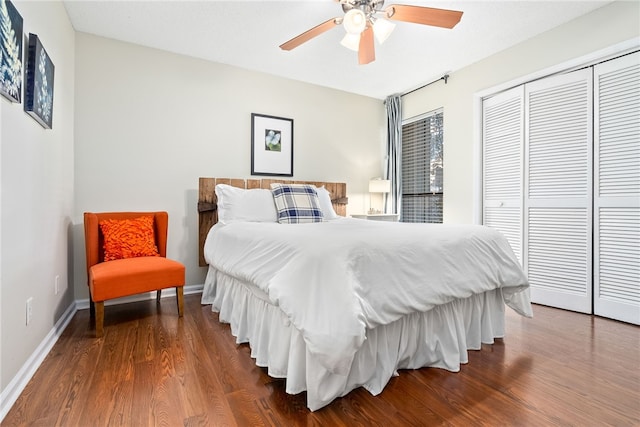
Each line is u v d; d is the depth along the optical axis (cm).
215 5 230
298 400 135
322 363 120
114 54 277
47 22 189
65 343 192
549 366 166
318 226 220
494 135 321
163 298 295
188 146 309
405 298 144
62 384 145
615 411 128
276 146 356
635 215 230
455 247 174
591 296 254
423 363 166
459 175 351
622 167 236
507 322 235
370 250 143
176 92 304
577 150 261
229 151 329
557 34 266
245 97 338
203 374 156
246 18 247
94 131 269
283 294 134
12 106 137
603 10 240
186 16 244
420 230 182
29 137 157
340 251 136
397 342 156
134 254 249
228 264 216
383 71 349
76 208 263
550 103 276
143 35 272
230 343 194
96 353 178
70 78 249
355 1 198
